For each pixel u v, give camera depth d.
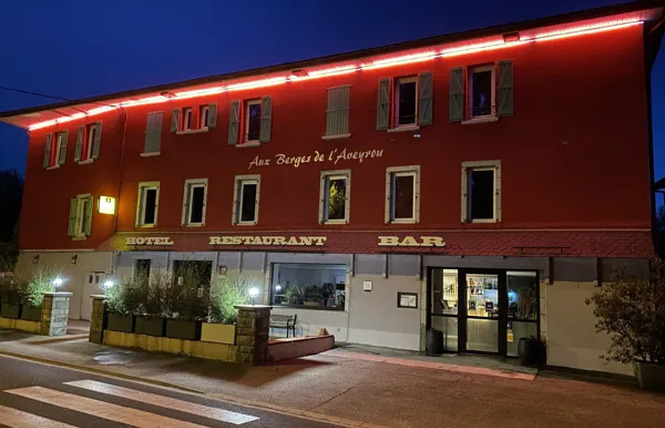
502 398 8.86
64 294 15.05
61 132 24.09
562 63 13.91
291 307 16.19
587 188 13.16
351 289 15.37
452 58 15.37
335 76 17.14
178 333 11.90
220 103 19.33
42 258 23.00
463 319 14.07
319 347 13.38
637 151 12.79
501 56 14.66
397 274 14.79
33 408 7.19
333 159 16.73
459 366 11.78
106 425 6.55
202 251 17.77
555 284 12.71
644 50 13.12
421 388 9.40
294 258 16.47
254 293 15.84
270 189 17.70
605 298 10.72
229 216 18.36
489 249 13.28
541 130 13.89
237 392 8.80
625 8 12.66
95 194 21.91
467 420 7.55
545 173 13.69
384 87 16.23
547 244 12.80
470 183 14.78
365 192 16.05
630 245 12.03
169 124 20.39
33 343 13.13
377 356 12.85
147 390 8.77
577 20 13.20
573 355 12.27
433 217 14.91
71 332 15.77
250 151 18.34
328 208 16.81
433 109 15.39
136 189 20.62
